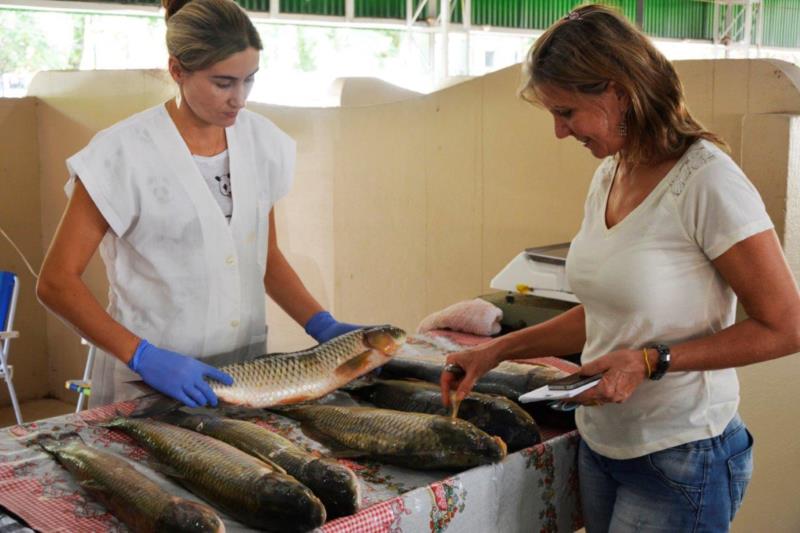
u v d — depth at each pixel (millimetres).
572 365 2338
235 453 1626
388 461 1752
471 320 2740
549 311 2697
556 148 3531
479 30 11992
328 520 1506
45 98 5801
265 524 1481
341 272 4699
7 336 4480
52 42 12930
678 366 1522
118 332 1967
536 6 12734
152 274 2156
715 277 1559
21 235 5887
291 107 4734
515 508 1775
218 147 2193
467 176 3953
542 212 3633
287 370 2014
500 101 3738
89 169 2016
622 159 1630
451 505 1630
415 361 2242
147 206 2080
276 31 15016
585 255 1666
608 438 1694
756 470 2885
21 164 5840
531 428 1818
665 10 14227
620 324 1617
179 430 1777
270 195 2324
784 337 1474
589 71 1494
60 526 1500
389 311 4484
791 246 2705
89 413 1989
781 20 16281
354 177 4527
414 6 11328
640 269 1556
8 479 1669
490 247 3893
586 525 1845
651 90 1498
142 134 2088
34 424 1919
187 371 1902
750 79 2740
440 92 4008
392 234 4391
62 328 5938
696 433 1593
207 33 1890
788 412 2957
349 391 2129
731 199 1465
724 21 15164
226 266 2199
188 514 1421
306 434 1885
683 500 1609
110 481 1573
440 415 1855
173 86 4930
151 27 10469
